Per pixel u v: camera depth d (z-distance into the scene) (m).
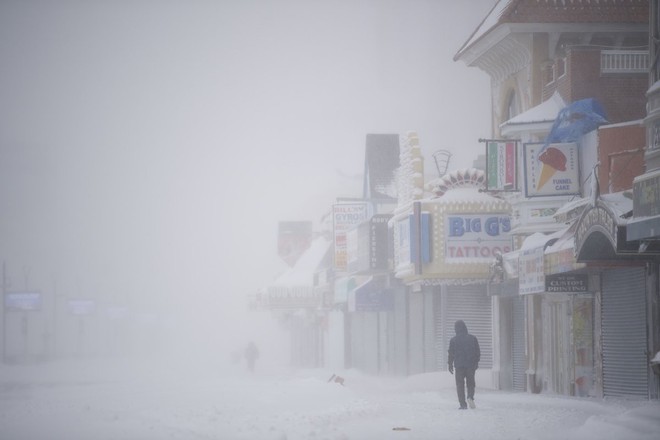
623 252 43.09
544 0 66.69
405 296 88.06
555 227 59.78
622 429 29.62
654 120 43.62
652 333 47.31
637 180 42.03
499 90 73.12
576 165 57.41
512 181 61.06
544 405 45.12
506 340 68.56
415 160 77.25
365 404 43.81
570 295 56.78
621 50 61.84
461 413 40.72
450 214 72.25
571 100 61.34
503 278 63.41
